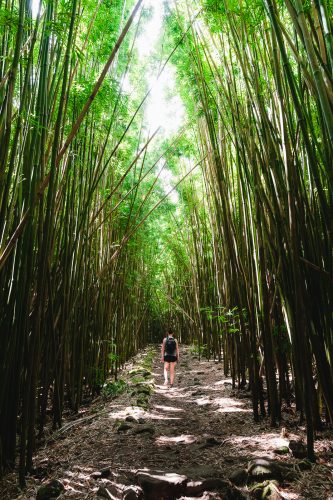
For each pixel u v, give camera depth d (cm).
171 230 1102
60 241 379
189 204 823
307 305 244
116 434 295
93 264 487
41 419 302
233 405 382
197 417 354
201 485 194
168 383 562
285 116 246
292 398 363
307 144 218
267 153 280
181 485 191
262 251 298
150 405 412
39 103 245
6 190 210
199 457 243
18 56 199
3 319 225
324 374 247
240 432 289
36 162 227
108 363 612
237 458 233
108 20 394
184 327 1446
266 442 256
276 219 269
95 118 392
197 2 419
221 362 731
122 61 566
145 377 602
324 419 286
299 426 282
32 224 231
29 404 224
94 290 487
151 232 939
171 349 563
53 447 274
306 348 226
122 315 743
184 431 308
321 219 259
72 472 221
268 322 295
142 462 236
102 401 440
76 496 191
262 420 313
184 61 478
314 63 185
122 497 188
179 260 1164
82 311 416
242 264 366
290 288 268
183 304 1269
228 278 479
